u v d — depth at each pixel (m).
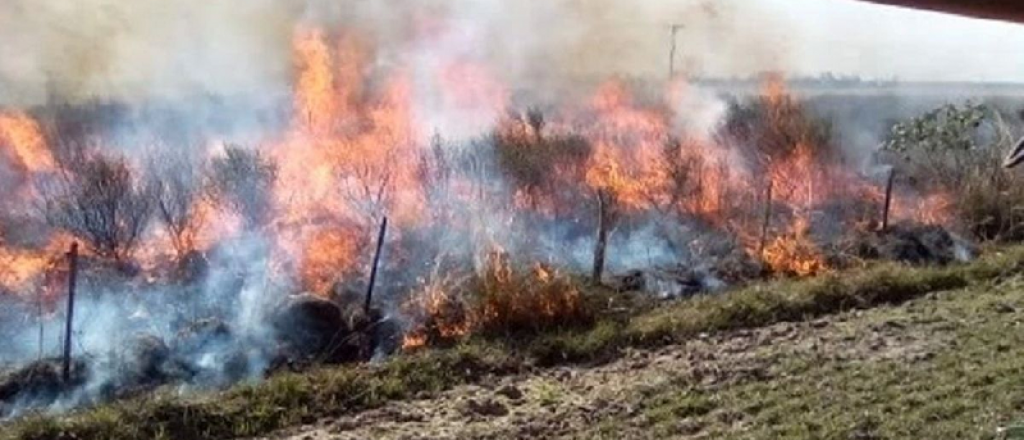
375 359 7.16
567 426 5.91
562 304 7.83
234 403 6.15
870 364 6.64
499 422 6.02
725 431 5.65
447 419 6.11
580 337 7.41
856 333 7.45
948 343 7.06
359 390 6.44
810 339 7.38
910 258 9.90
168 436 5.80
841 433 5.46
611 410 6.12
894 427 5.50
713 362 6.91
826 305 8.21
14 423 5.90
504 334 7.55
